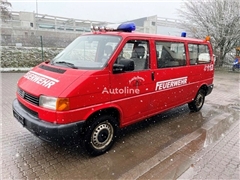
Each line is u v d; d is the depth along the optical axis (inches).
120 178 114.0
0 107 217.2
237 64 634.2
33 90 121.6
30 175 113.7
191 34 702.5
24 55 553.0
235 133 178.9
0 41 604.1
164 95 175.3
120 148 146.3
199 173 120.3
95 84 121.3
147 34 158.9
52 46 687.7
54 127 110.3
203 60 224.4
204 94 239.9
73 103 113.2
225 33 638.5
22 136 156.6
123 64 129.6
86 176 114.7
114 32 149.9
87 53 147.5
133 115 151.9
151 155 138.3
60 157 132.0
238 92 352.8
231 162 133.0
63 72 126.9
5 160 126.2
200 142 159.5
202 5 664.4
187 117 217.3
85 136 126.2
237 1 620.4
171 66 178.7
